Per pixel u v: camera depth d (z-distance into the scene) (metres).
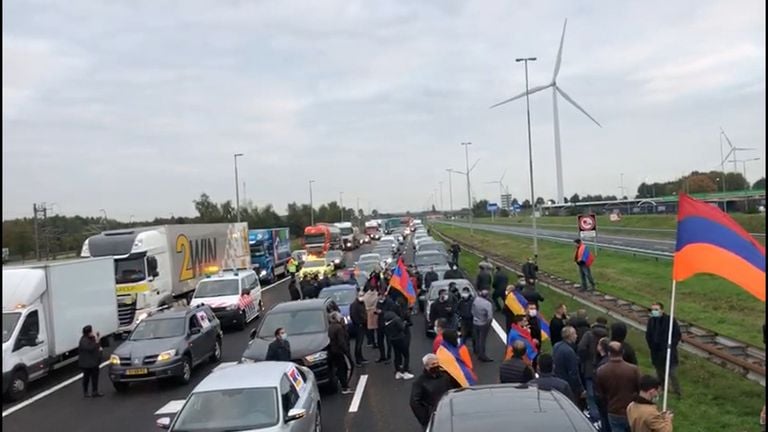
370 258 41.69
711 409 11.72
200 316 20.00
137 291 27.08
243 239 43.62
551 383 8.34
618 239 59.19
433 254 36.56
